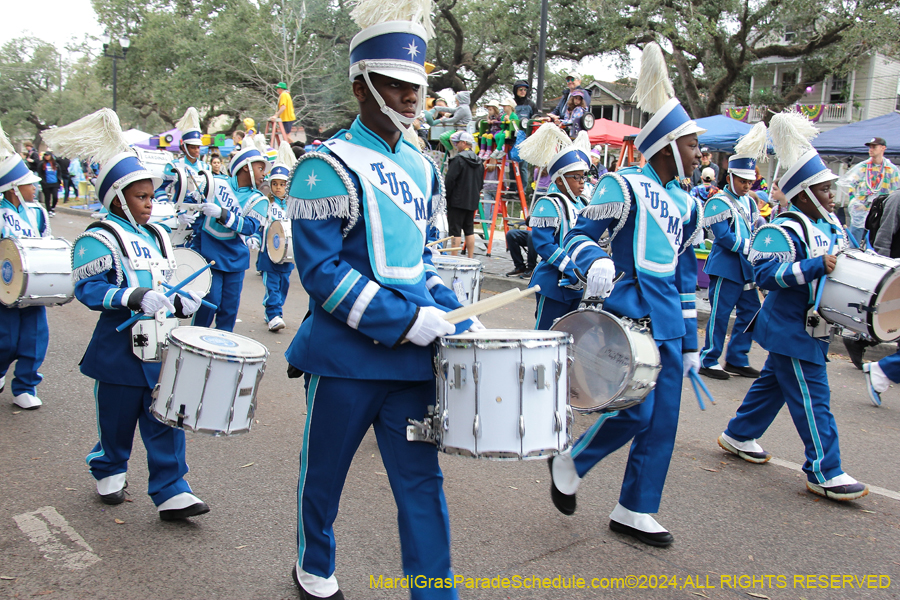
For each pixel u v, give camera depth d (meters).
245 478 4.42
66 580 3.21
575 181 5.96
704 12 24.16
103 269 3.62
